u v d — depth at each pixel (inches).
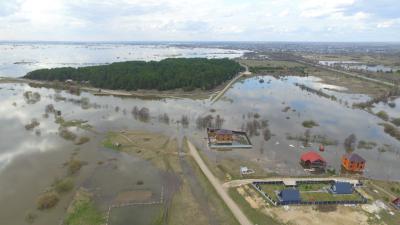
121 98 6003.9
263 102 5733.3
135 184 2625.5
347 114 5049.2
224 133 3516.2
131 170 2888.8
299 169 2970.0
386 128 4264.3
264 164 3061.0
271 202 2346.2
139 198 2412.6
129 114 4771.2
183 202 2367.1
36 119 4409.5
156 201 2372.0
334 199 2417.6
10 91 6358.3
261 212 2236.7
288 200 2335.1
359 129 4303.6
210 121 4352.9
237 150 3400.6
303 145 3612.2
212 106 5388.8
